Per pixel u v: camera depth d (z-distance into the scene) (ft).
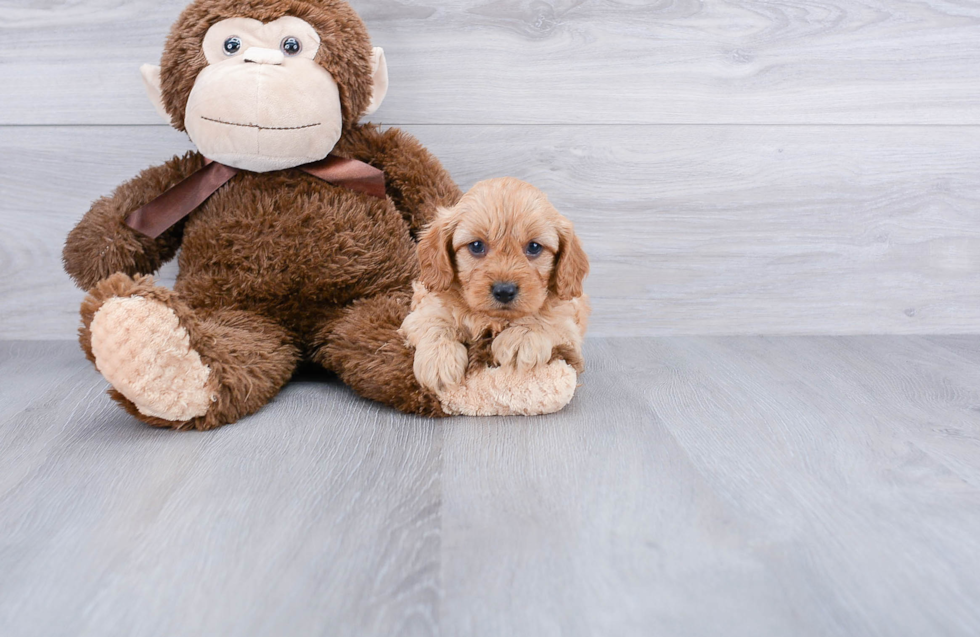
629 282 6.43
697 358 5.86
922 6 6.06
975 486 3.66
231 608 2.62
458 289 4.55
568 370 4.60
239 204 5.00
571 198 6.26
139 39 5.82
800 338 6.50
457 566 2.88
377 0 5.82
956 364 5.77
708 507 3.40
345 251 5.02
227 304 4.93
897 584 2.81
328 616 2.58
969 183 6.38
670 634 2.50
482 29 5.92
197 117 4.80
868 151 6.28
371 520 3.24
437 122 6.07
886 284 6.54
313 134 4.91
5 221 6.05
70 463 3.82
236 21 4.88
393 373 4.53
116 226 4.99
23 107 5.88
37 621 2.55
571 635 2.49
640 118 6.14
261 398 4.60
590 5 5.94
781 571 2.88
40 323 6.25
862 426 4.45
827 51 6.10
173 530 3.15
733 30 6.03
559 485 3.61
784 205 6.34
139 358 3.98
